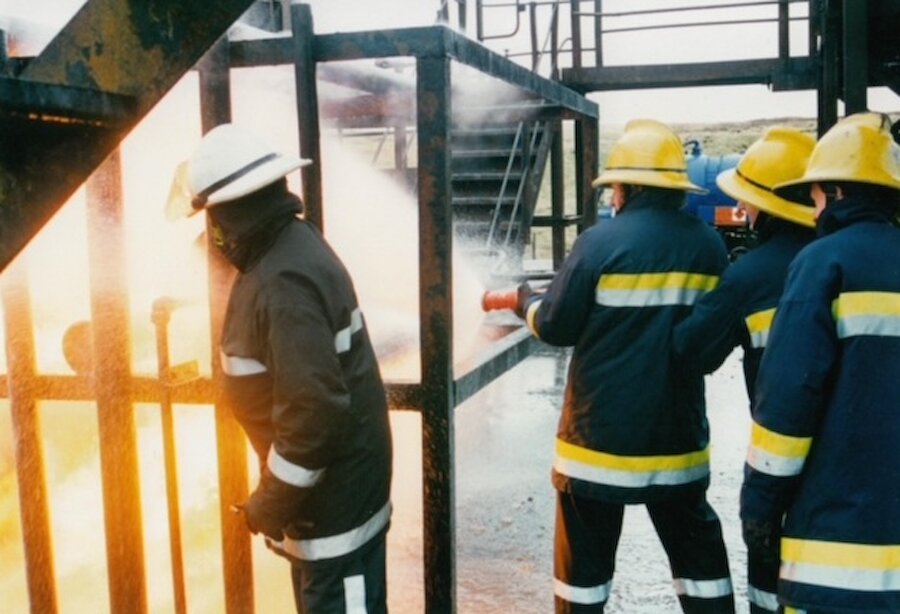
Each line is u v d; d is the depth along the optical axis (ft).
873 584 6.98
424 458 9.54
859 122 7.58
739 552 14.44
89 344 9.61
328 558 8.07
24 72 4.26
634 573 13.73
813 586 7.13
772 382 7.20
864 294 7.06
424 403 9.45
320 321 7.40
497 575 13.61
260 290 7.45
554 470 10.39
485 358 11.14
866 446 7.06
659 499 9.87
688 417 10.03
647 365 9.78
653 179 9.99
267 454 8.05
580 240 10.08
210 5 4.29
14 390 9.77
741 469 18.71
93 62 4.29
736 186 9.71
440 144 9.10
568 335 10.14
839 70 30.37
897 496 7.03
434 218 9.21
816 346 7.06
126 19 4.31
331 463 7.96
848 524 7.05
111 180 9.30
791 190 9.36
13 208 4.31
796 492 7.41
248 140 7.72
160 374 9.14
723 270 10.21
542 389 26.96
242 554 9.73
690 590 10.39
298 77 9.37
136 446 9.72
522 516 16.10
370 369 8.24
